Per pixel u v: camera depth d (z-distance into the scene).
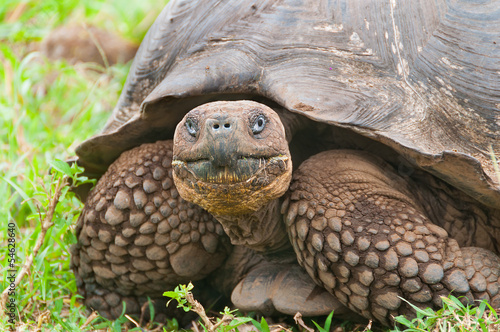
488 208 5.62
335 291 5.20
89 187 6.66
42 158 8.84
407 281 4.92
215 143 4.45
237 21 5.79
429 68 5.50
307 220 5.16
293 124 5.59
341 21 5.64
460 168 4.77
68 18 14.02
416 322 4.96
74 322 5.78
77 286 6.38
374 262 4.95
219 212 4.90
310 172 5.34
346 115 5.00
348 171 5.37
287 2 5.78
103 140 5.87
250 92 5.40
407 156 5.06
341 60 5.43
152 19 14.28
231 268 6.07
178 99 5.40
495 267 5.10
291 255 5.72
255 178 4.63
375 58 5.49
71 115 10.52
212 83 5.37
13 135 8.67
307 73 5.30
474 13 5.75
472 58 5.54
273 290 5.50
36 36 12.81
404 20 5.69
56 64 11.30
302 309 5.34
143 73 6.24
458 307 4.66
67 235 6.12
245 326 5.51
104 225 5.77
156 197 5.65
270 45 5.53
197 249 5.80
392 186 5.54
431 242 5.02
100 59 12.62
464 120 5.35
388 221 5.07
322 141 5.88
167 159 5.75
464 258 5.08
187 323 6.29
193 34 5.93
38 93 10.37
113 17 14.52
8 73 10.51
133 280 5.96
